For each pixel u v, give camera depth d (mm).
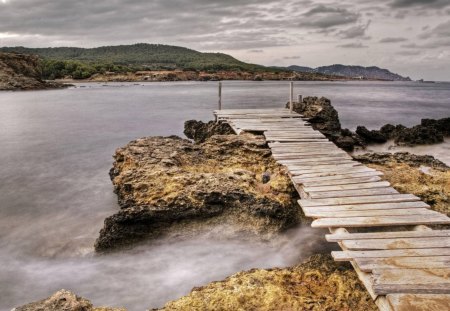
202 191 10758
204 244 10641
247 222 10695
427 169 13297
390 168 13312
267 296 6648
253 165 13656
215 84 155750
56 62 164125
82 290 8797
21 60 103125
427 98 87625
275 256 9992
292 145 14344
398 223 7781
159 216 10570
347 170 11297
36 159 23328
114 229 10391
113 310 6293
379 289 5617
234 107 53594
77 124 38812
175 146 14688
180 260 10039
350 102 69562
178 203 10648
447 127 27375
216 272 9383
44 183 17859
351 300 6605
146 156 13492
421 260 6344
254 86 139625
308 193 9539
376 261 6352
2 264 10031
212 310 6387
